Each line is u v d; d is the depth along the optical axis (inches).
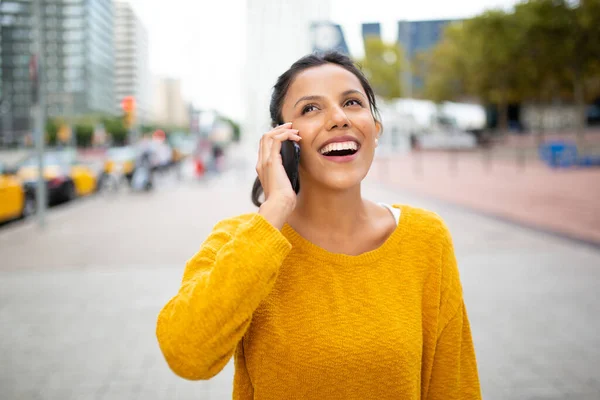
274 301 41.0
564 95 1359.5
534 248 259.3
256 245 36.4
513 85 1132.5
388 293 42.3
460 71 1312.7
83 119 1422.2
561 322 155.7
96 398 116.0
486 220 353.4
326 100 43.7
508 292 186.5
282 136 41.9
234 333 36.3
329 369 39.2
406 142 1517.0
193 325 35.5
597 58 758.5
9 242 311.6
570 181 575.8
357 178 43.5
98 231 348.8
